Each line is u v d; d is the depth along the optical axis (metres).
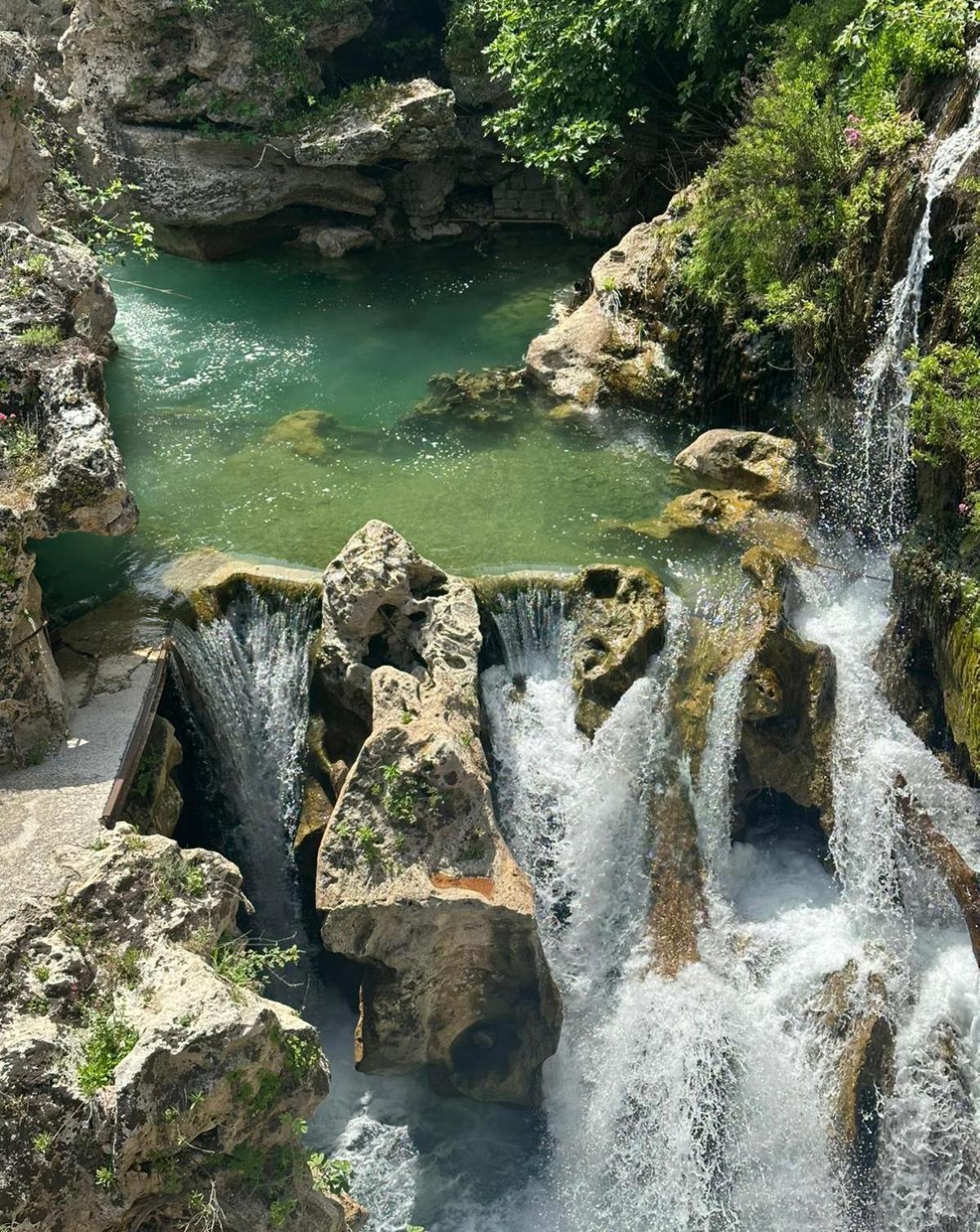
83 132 19.98
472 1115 11.65
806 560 13.66
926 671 12.67
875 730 12.50
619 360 17.08
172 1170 8.17
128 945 8.80
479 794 10.72
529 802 12.44
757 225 15.31
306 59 22.02
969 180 12.57
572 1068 11.61
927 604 12.50
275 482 15.28
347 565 12.28
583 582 13.10
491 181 23.55
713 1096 11.20
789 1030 11.54
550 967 11.93
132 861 9.19
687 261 16.69
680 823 12.34
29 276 13.36
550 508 14.74
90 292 15.90
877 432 14.02
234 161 21.95
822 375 14.86
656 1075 11.33
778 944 11.93
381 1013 10.67
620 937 12.11
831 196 14.84
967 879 11.62
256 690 12.84
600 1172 11.20
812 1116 11.13
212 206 21.98
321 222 23.22
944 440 12.30
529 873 12.28
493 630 13.12
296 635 12.87
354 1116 11.58
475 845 10.67
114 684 11.71
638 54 19.38
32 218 15.84
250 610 13.14
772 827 12.97
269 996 12.08
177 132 21.80
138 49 21.30
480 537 14.11
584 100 19.61
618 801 12.34
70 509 11.01
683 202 17.73
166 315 20.25
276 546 13.91
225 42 21.11
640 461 15.76
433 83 22.50
